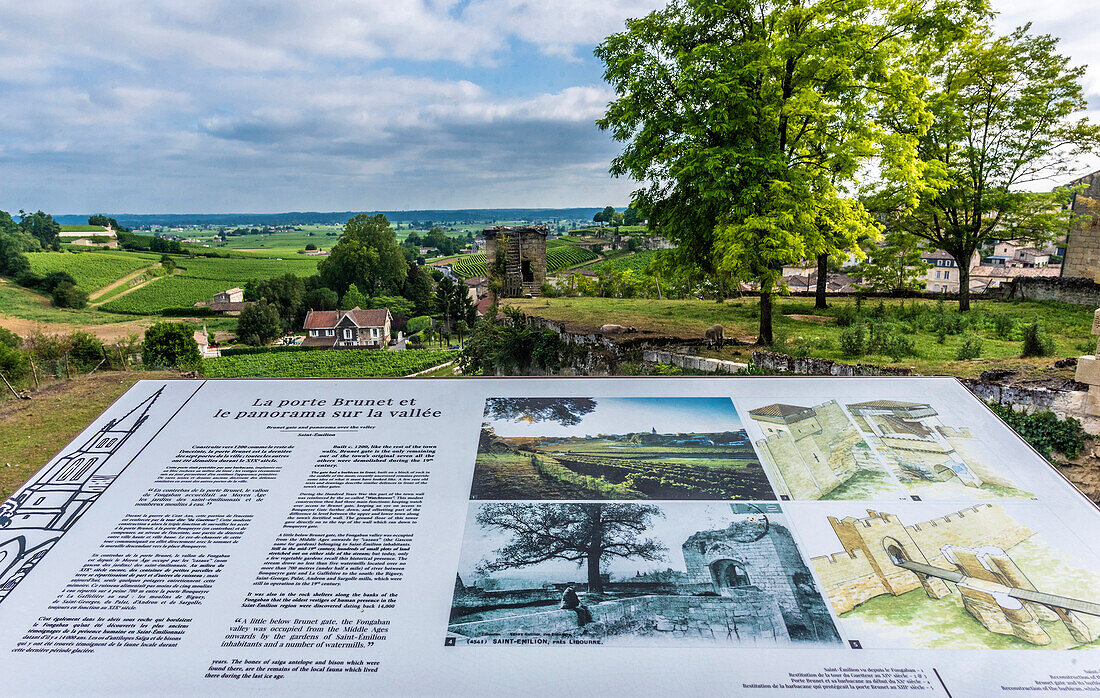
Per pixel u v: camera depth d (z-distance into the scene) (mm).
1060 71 18359
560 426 5402
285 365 51406
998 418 5445
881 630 3697
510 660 3566
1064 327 16734
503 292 44250
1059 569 4027
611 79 15242
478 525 4414
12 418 14305
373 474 4879
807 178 14656
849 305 22938
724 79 13125
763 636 3674
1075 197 24328
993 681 3422
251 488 4793
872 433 5266
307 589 3996
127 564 4215
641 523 4410
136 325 85875
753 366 13727
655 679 3453
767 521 4418
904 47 14320
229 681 3514
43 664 3646
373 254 98062
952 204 19984
